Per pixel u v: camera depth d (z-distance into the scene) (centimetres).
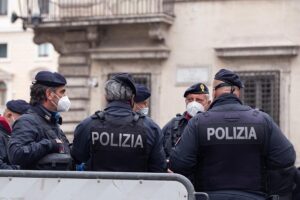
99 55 3919
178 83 3825
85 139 1200
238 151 1181
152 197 1062
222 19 3772
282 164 1191
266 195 1209
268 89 3725
